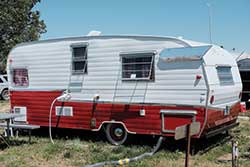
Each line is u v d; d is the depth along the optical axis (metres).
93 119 9.21
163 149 8.38
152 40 8.41
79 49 9.45
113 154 8.02
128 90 8.72
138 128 8.57
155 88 8.34
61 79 9.73
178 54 8.01
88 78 9.30
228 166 7.07
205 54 7.83
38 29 32.75
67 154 7.99
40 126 10.09
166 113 8.17
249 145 8.79
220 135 9.99
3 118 8.70
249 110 14.70
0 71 31.09
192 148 8.00
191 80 7.87
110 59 8.98
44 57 10.02
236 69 9.75
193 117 7.84
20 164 7.43
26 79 10.40
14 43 29.72
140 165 7.05
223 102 8.53
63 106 9.68
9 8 29.91
